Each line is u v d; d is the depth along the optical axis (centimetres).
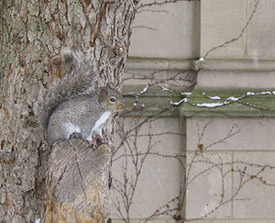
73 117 553
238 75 959
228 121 943
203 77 954
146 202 957
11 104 584
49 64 571
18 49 580
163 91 952
